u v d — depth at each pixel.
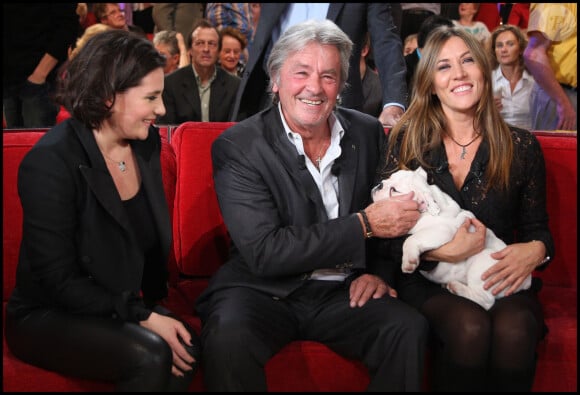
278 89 1.75
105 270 1.57
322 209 1.72
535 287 1.82
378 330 1.58
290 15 2.45
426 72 1.87
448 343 1.57
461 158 1.88
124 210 1.57
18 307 1.58
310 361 1.62
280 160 1.70
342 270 1.76
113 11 4.12
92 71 1.51
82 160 1.54
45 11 2.89
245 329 1.52
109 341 1.47
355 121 1.87
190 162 2.04
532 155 1.86
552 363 1.66
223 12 4.12
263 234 1.63
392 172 1.84
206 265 2.05
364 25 2.41
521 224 1.90
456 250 1.68
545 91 3.38
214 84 3.41
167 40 3.89
